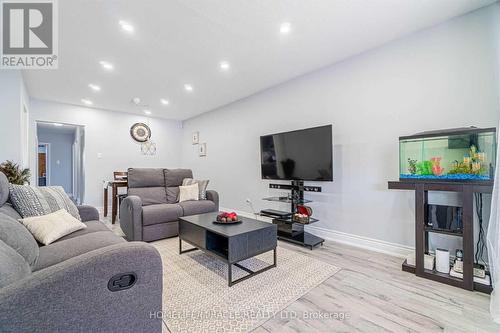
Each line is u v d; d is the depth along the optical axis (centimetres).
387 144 271
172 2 195
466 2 202
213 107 535
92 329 88
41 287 78
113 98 459
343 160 310
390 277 213
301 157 331
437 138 210
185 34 243
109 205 547
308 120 351
